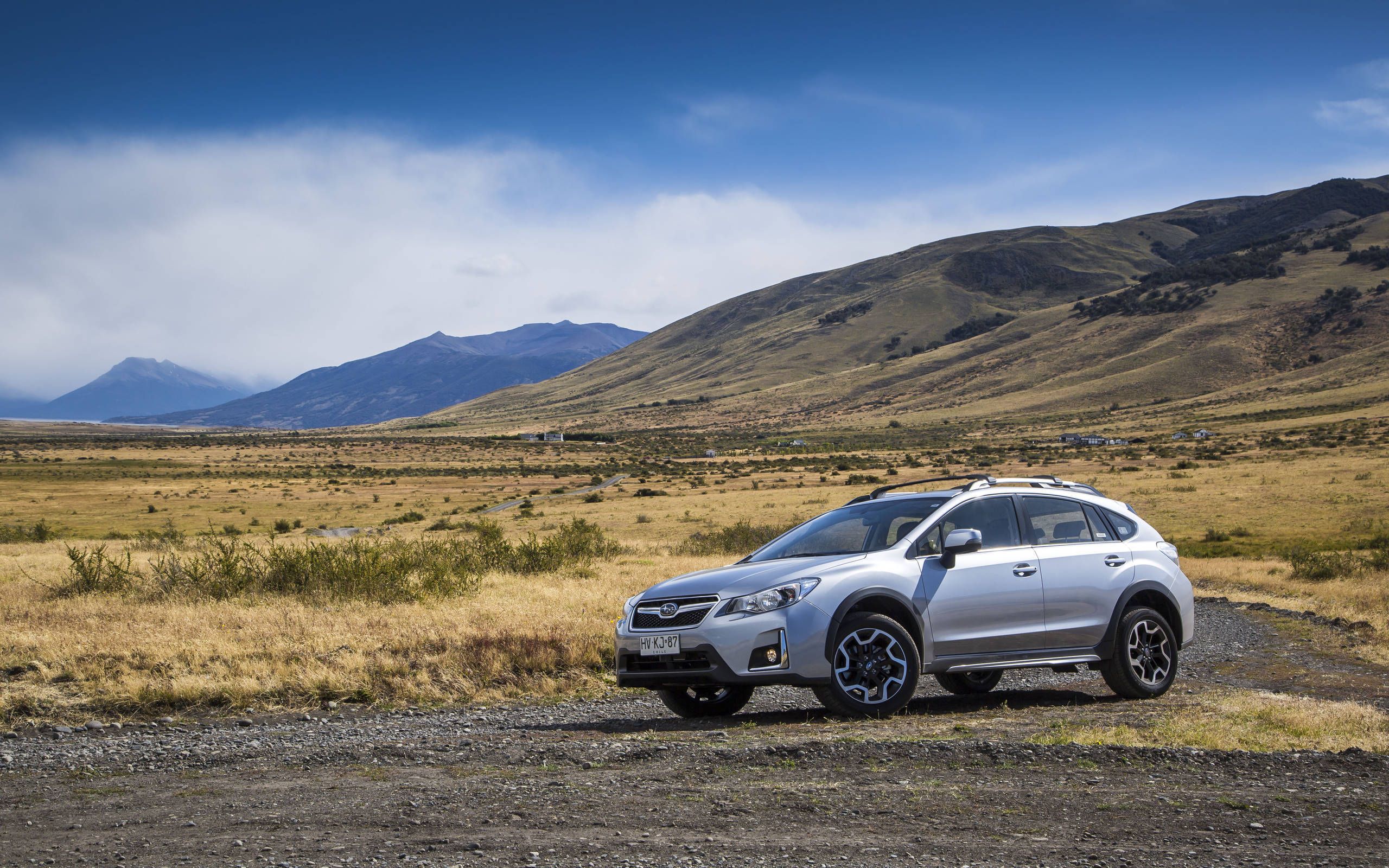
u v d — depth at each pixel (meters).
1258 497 51.72
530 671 9.83
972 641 7.16
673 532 48.34
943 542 7.13
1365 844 3.81
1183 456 103.81
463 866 3.77
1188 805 4.39
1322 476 61.97
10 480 126.62
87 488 112.31
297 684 8.99
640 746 5.77
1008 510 7.71
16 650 10.03
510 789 4.94
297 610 13.23
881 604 6.88
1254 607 16.69
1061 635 7.49
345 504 88.81
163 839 4.29
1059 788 4.71
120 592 16.06
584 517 62.06
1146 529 8.34
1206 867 3.59
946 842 3.94
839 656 6.73
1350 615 15.27
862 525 7.64
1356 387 183.88
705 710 7.70
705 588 6.87
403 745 6.17
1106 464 97.75
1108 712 7.17
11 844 4.31
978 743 5.46
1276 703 7.14
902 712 7.20
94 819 4.71
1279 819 4.16
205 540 30.03
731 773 5.14
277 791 5.13
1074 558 7.66
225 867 3.84
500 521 64.06
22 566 23.19
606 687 9.35
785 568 6.91
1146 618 7.84
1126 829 4.07
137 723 8.05
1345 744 5.71
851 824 4.20
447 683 9.27
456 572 18.08
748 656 6.55
